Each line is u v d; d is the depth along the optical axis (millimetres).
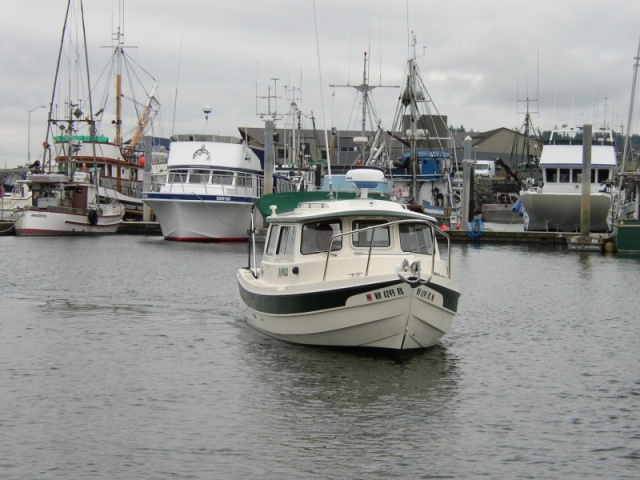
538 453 14055
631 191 58906
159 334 23109
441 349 21844
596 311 28766
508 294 33062
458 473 13148
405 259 20047
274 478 12828
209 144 58344
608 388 18250
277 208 24953
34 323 24734
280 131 103188
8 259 44031
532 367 20062
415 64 67375
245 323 24922
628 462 13727
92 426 14984
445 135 83938
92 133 71312
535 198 61812
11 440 14227
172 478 12758
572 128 68188
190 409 16047
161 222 59562
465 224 62969
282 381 18078
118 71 85875
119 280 35344
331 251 21078
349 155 101188
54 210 62875
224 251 50375
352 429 15039
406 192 72938
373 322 19719
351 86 65000
